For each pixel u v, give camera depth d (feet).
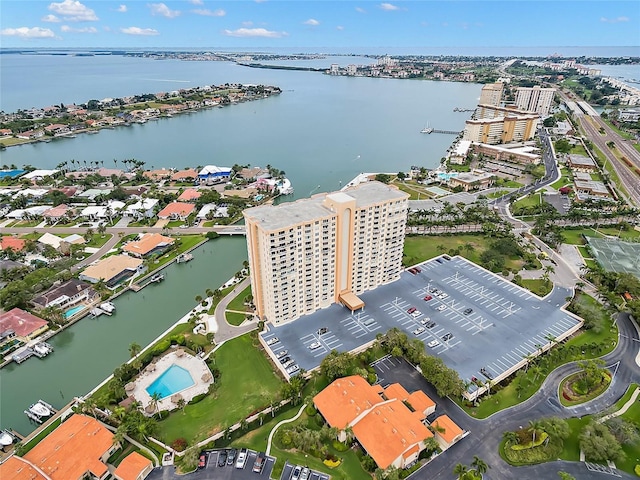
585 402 400.06
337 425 358.02
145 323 536.83
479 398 404.98
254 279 498.69
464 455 350.02
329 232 484.33
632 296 546.26
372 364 452.35
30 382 448.24
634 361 452.76
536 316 517.96
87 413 392.68
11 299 548.31
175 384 430.20
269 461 345.51
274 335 485.15
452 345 469.16
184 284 622.54
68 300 560.20
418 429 349.61
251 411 392.27
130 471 327.47
